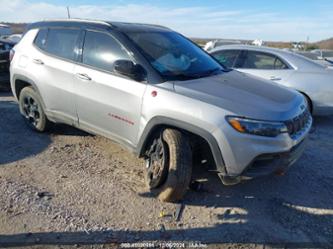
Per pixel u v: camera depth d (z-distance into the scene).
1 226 3.20
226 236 3.26
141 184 4.10
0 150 4.84
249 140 3.35
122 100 4.02
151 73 3.87
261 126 3.37
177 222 3.42
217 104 3.45
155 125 3.72
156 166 3.79
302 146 3.91
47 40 5.10
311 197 4.05
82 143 5.23
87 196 3.78
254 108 3.44
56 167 4.42
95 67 4.37
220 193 3.99
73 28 4.77
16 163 4.47
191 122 3.47
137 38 4.27
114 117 4.16
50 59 4.92
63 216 3.39
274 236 3.30
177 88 3.68
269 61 7.37
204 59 4.63
